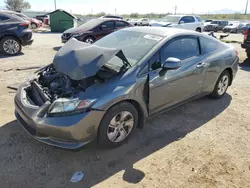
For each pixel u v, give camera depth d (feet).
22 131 11.59
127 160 9.82
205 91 14.53
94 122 9.25
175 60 10.67
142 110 10.85
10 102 14.79
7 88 17.15
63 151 10.22
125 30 13.79
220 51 14.90
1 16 28.71
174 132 11.98
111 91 9.50
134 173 9.12
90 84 9.58
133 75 10.22
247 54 29.32
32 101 10.46
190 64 12.64
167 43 11.73
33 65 24.26
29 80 11.98
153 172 9.20
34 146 10.50
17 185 8.41
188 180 8.84
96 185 8.50
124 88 9.78
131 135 11.14
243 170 9.45
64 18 67.62
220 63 14.65
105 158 9.89
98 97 9.26
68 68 9.79
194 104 15.29
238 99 16.34
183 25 49.37
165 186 8.53
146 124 12.62
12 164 9.39
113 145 10.36
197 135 11.80
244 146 11.03
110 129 9.98
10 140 10.85
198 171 9.32
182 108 14.66
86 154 10.09
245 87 18.80
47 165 9.41
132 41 12.34
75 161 9.66
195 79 13.19
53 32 67.41
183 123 12.90
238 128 12.60
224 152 10.53
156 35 12.27
